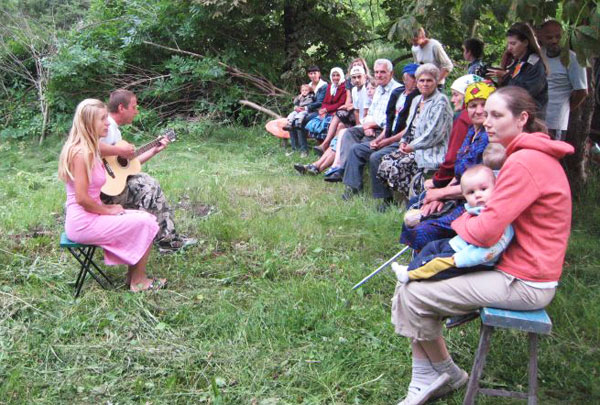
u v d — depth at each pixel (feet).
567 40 13.21
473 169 9.41
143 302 13.41
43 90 36.06
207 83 34.81
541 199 8.54
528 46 15.79
